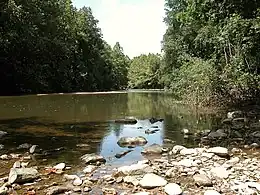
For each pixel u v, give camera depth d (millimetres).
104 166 6941
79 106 21750
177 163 7047
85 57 67250
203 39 28734
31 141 9516
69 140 9758
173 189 5355
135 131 11508
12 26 41531
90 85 64312
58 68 52938
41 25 48875
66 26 58531
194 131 11445
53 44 50000
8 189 5422
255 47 16562
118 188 5566
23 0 44469
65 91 53906
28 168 6270
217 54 27109
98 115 16312
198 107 20656
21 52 43781
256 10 14945
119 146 9008
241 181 5832
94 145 9102
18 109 19172
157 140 9883
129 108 20703
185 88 24844
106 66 74875
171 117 15789
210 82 20422
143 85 98312
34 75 45062
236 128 11641
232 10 15438
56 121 13812
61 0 58438
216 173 6234
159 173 6379
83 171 6512
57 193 5266
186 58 34531
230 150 8367
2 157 7445
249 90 19609
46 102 25531
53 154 7957
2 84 41875
